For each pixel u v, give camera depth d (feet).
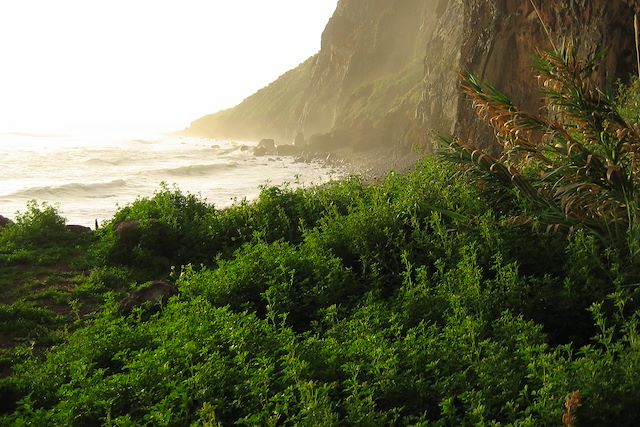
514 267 22.53
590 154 23.12
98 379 18.80
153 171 166.40
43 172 162.81
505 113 26.58
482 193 28.02
